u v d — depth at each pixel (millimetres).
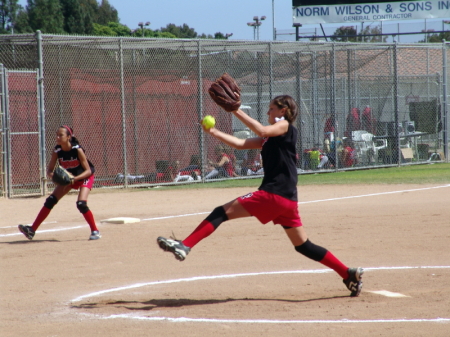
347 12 51375
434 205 20234
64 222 18516
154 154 29406
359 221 17344
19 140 25828
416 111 37750
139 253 13312
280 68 32562
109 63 28531
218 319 8047
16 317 8336
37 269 11734
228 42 29547
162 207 21562
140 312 8516
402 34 49906
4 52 26281
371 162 35594
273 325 7719
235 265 11930
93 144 27688
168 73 29609
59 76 26734
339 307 8656
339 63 37469
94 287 10203
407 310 8414
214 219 8516
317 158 33125
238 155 32375
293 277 10836
